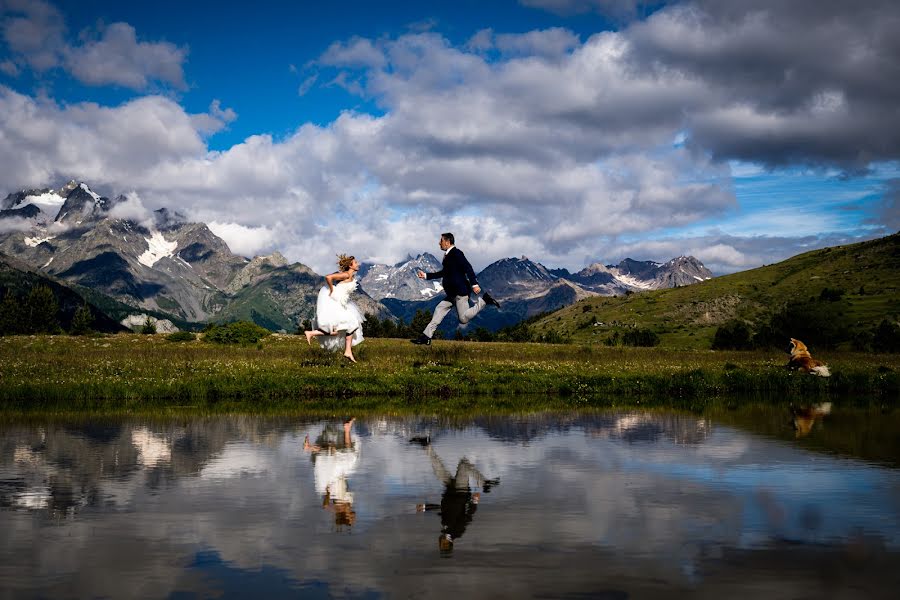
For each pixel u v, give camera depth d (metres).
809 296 174.25
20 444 11.77
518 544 6.20
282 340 48.25
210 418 15.66
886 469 9.70
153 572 5.47
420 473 9.38
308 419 15.53
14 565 5.62
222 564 5.66
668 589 5.11
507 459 10.47
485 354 38.81
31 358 29.83
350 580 5.29
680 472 9.45
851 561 5.73
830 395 23.41
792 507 7.52
